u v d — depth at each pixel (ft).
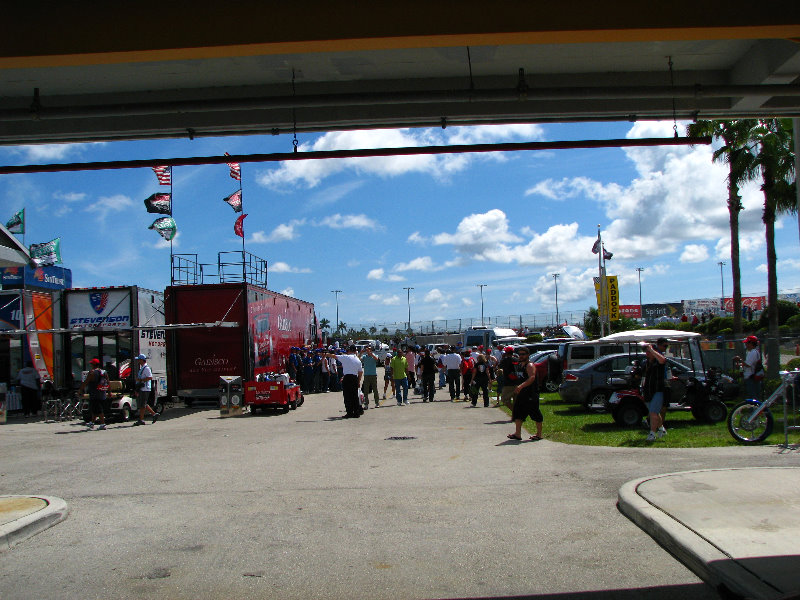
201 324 60.34
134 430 51.85
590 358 71.77
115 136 26.71
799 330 96.07
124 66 22.58
